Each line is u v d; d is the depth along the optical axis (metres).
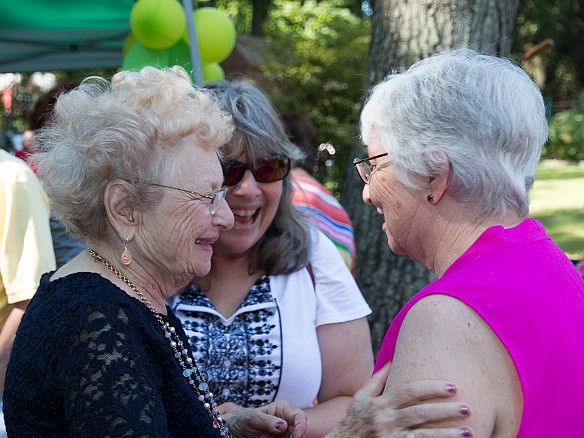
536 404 1.34
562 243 9.80
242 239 2.31
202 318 2.35
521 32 23.05
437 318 1.38
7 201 2.66
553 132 18.19
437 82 1.53
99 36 5.53
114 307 1.48
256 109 2.35
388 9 3.77
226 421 2.10
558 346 1.37
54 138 1.62
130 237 1.60
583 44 24.36
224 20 4.35
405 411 1.35
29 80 14.62
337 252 2.54
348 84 10.60
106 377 1.41
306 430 2.22
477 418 1.32
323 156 9.75
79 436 1.40
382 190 1.60
